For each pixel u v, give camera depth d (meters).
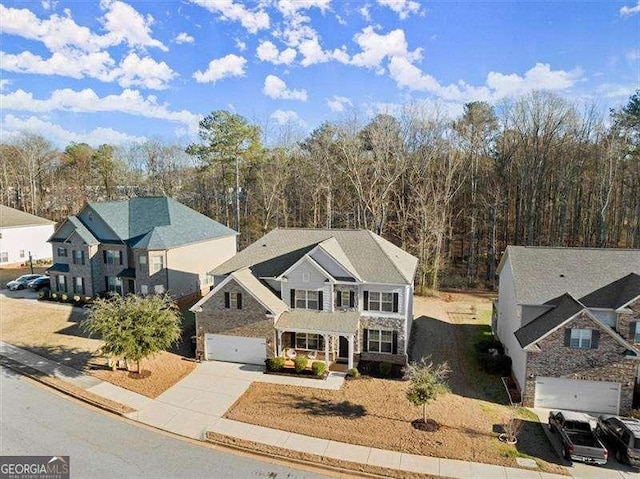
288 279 28.25
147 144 82.69
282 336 28.58
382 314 27.50
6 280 49.66
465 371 26.83
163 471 17.06
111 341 24.53
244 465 17.53
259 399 22.95
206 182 74.25
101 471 16.95
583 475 16.97
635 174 50.56
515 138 53.97
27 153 87.88
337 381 25.08
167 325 25.94
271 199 59.50
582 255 27.23
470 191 57.09
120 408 21.91
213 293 27.62
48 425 20.42
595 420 21.03
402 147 55.53
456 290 48.25
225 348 27.91
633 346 22.73
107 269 41.50
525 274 26.61
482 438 19.39
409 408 21.95
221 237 45.97
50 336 32.22
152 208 43.66
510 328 27.38
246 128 62.00
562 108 51.66
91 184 86.56
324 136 60.25
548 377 22.27
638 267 25.95
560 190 52.00
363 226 56.50
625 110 52.34
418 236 49.50
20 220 58.78
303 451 18.31
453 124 55.91
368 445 18.77
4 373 26.17
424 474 16.89
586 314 21.59
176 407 22.12
